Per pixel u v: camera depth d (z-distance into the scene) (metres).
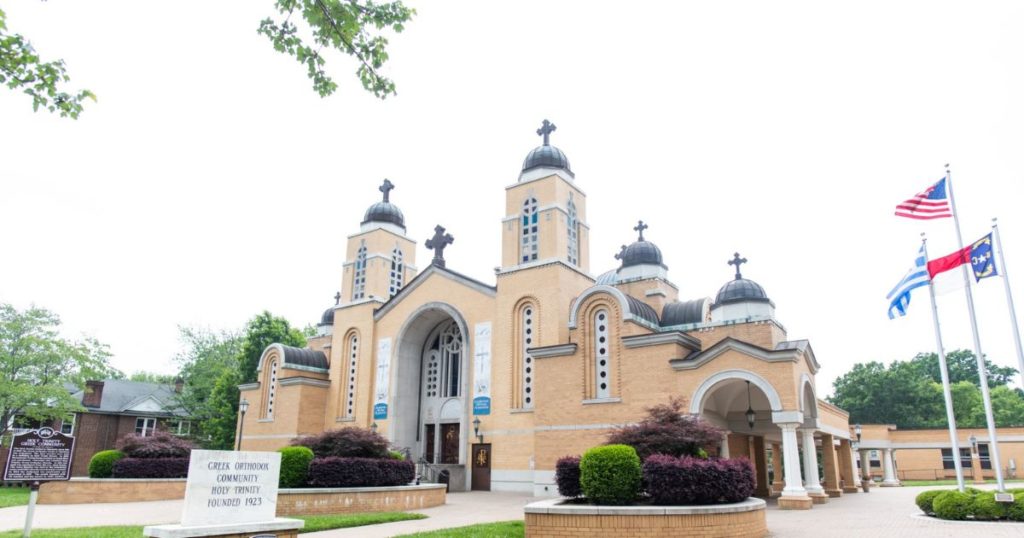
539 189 36.22
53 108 10.26
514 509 24.23
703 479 15.39
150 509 23.75
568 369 30.22
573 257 36.25
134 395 53.84
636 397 28.09
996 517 18.19
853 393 77.44
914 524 18.23
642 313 30.91
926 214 22.89
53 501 25.91
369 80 10.83
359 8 10.14
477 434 34.66
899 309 23.33
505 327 35.22
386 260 44.12
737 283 31.89
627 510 14.33
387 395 39.31
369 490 22.88
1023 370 19.77
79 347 41.78
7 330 39.88
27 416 42.16
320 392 42.38
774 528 17.52
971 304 21.31
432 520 20.58
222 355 58.62
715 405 29.89
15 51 9.77
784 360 25.06
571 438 29.33
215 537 12.17
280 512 20.64
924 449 59.00
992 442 19.88
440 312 39.16
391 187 46.81
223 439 51.34
